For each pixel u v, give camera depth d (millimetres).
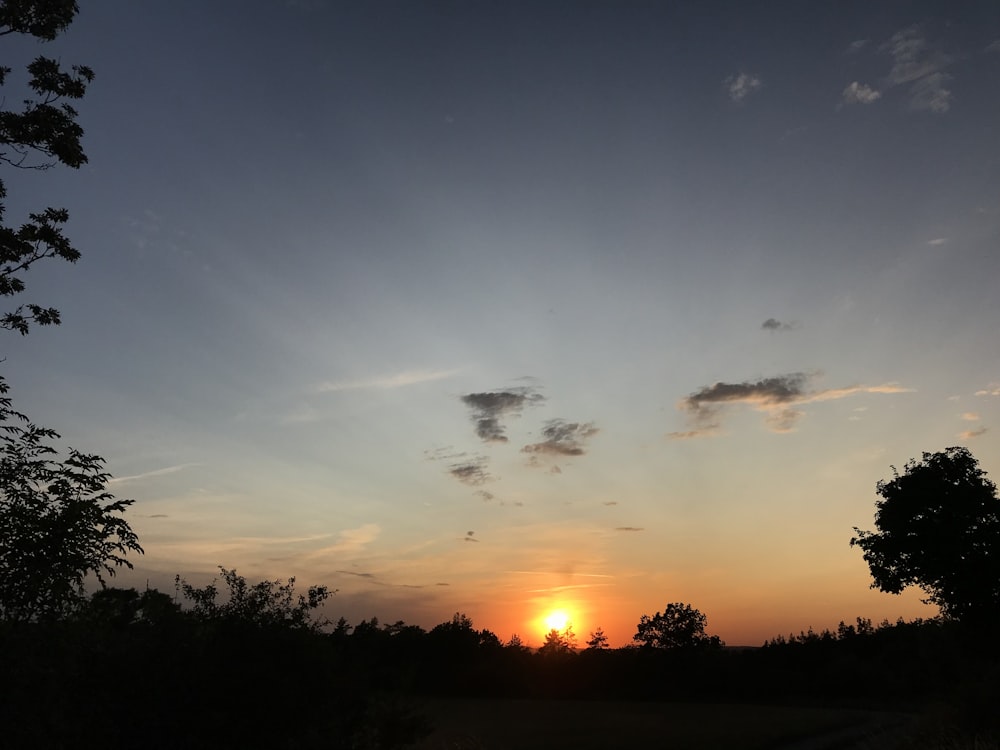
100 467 10344
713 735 59781
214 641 12680
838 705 94125
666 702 106000
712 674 113000
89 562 9992
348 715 14297
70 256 16812
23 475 9938
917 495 41906
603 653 124875
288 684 12453
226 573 13875
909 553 42594
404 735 15586
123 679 10875
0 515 9633
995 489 41906
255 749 11906
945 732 23812
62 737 9797
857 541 45594
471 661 115125
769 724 69562
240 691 11930
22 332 16188
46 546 9578
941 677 45375
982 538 40438
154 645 11625
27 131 15875
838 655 113125
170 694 11266
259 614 13633
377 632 16234
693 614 125000
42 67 16234
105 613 11414
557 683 115562
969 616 41125
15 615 9594
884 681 98562
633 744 53312
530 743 53562
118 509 10289
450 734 53281
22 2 15789
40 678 9492
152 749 10844
